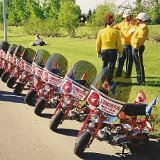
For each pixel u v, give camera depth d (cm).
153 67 1638
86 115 796
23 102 1091
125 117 701
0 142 759
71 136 798
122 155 684
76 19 3884
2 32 5231
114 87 657
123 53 1275
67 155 693
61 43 3075
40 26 4175
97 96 660
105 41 1158
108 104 657
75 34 3847
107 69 671
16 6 5775
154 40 2811
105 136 668
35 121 903
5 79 1374
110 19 1160
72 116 801
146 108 712
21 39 3722
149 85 1233
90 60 1877
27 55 1175
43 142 761
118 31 1160
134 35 1238
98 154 697
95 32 3578
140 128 701
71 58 1970
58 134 809
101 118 669
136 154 700
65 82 792
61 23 3897
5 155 692
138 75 1256
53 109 1005
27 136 795
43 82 1005
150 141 752
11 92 1219
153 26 3525
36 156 688
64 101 805
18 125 870
